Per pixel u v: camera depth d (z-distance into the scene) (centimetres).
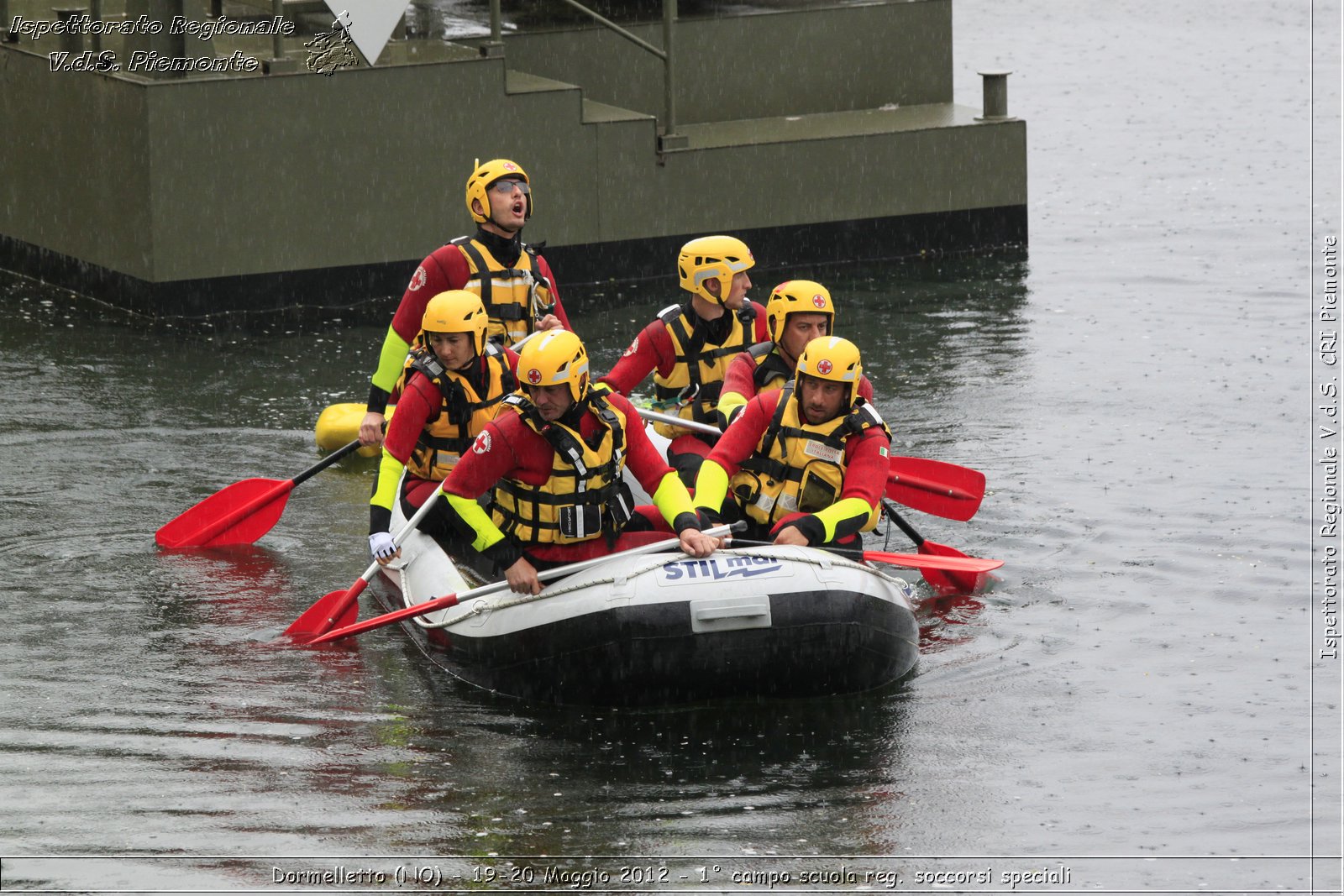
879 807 2014
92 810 1988
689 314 2848
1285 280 4784
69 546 2953
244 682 2394
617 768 2125
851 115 5609
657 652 2264
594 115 4984
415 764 2130
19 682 2367
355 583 2589
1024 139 5312
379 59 4753
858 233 5228
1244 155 6388
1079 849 1909
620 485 2416
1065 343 4247
